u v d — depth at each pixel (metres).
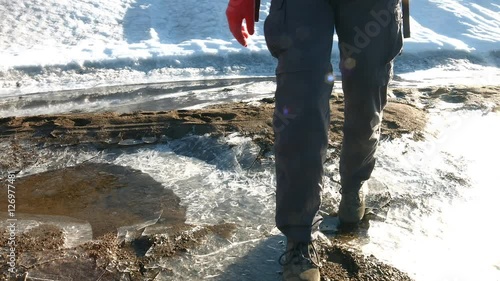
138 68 6.82
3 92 5.89
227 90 5.95
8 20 7.98
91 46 7.46
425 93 5.06
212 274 2.22
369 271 2.22
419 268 2.27
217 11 8.82
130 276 2.21
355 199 2.54
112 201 2.92
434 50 7.54
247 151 3.49
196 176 3.22
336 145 3.56
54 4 8.59
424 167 3.31
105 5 8.84
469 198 2.92
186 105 5.25
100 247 2.42
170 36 8.23
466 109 4.49
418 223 2.65
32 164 3.42
